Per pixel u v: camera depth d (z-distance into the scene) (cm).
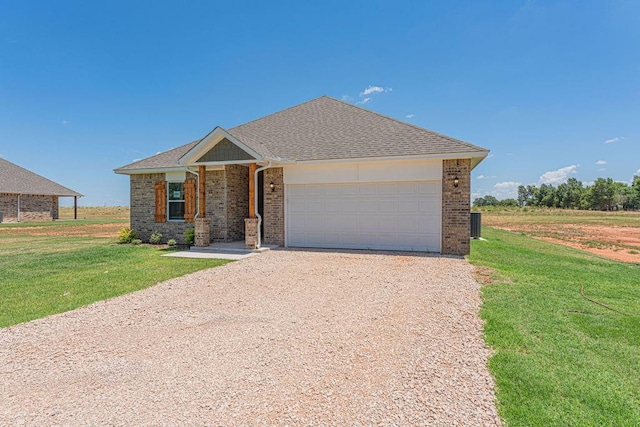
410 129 1365
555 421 287
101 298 665
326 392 331
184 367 385
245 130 1641
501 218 4562
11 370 379
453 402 313
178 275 868
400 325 516
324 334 482
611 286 770
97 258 1128
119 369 380
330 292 709
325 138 1440
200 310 593
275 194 1404
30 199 3619
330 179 1328
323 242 1355
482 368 379
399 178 1245
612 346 443
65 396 327
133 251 1294
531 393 329
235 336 477
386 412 298
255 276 861
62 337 473
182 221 1562
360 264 1015
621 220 4050
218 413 297
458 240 1194
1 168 3644
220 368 382
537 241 1845
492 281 798
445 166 1201
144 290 726
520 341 452
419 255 1176
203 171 1345
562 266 1034
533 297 663
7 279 822
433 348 433
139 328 509
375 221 1292
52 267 975
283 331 495
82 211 6456
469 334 478
